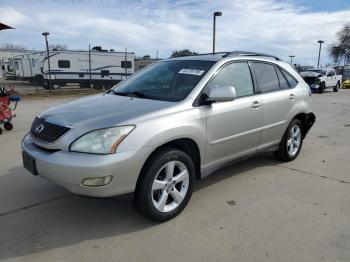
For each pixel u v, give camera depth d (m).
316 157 6.30
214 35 21.88
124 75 34.16
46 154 3.44
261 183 4.91
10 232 3.50
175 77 4.39
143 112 3.57
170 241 3.37
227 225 3.68
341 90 29.50
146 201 3.52
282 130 5.47
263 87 5.04
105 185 3.22
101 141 3.24
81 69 32.16
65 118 3.55
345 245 3.32
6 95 8.55
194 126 3.84
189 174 3.89
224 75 4.45
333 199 4.39
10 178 4.97
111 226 3.64
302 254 3.17
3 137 7.80
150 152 3.42
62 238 3.41
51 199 4.28
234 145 4.52
